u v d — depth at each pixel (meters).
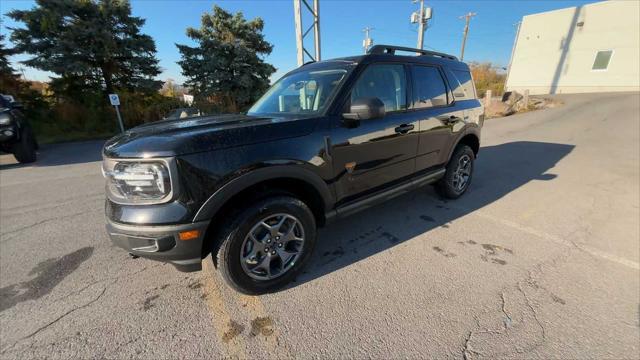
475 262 2.54
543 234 3.02
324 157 2.27
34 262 2.68
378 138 2.64
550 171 5.28
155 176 1.71
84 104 13.84
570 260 2.54
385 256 2.66
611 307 1.97
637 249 2.70
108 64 13.41
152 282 2.37
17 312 2.05
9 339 1.82
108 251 2.86
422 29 15.54
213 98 16.52
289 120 2.18
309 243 2.34
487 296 2.11
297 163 2.11
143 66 14.30
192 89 16.83
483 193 4.25
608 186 4.43
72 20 12.55
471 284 2.24
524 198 4.02
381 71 2.76
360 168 2.57
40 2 11.99
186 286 2.31
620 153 6.44
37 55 12.20
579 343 1.70
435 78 3.38
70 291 2.27
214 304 2.11
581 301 2.03
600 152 6.59
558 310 1.96
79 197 4.46
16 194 4.62
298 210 2.21
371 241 2.94
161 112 15.18
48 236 3.17
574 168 5.42
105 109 13.95
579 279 2.28
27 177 5.74
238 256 2.01
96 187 4.99
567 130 9.58
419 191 4.38
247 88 16.91
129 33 13.78
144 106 15.25
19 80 13.12
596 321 1.86
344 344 1.75
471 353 1.65
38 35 12.21
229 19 16.33
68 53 12.24
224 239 1.96
